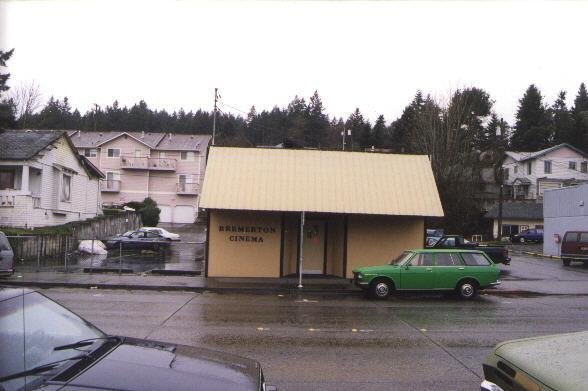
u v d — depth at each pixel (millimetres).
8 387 3309
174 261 27953
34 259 26297
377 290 16875
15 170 31656
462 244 27469
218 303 15039
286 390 6723
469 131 52438
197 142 68750
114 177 65625
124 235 33938
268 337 10055
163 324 11180
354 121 111500
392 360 8391
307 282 20281
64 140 35125
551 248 36938
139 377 3531
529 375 3846
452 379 7328
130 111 127000
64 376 3432
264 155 21781
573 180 61781
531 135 91750
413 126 59156
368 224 21703
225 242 21328
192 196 66312
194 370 3859
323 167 21625
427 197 21125
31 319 4168
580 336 4391
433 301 16594
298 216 22125
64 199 35531
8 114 37188
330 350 9031
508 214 58375
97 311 12797
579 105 110375
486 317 13156
